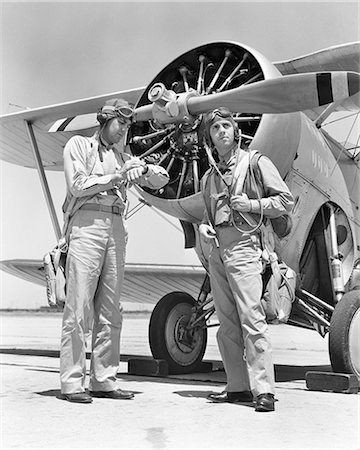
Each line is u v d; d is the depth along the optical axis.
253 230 3.23
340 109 5.51
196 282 7.99
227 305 3.38
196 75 4.54
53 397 3.40
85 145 3.57
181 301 5.35
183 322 5.35
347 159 5.92
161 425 2.60
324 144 5.16
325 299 5.29
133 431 2.48
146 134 4.61
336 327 4.05
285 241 4.66
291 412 2.97
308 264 5.08
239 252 3.22
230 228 3.26
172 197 4.38
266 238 3.31
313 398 3.53
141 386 4.13
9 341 13.77
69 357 3.31
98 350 3.49
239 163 3.33
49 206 6.68
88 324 3.41
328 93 3.78
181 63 4.54
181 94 4.11
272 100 3.87
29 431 2.47
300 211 4.74
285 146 4.24
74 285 3.38
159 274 7.59
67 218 3.50
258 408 2.97
